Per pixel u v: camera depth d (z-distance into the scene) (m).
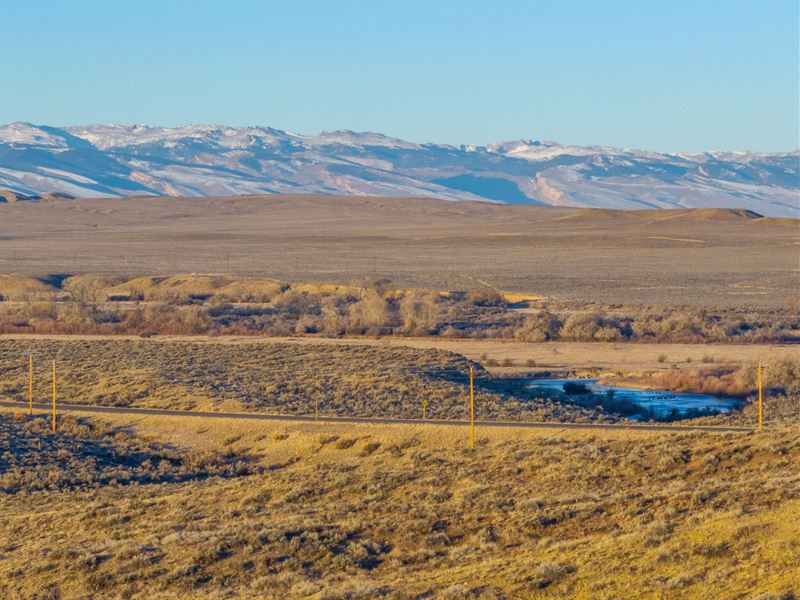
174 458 63.03
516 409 73.88
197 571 37.72
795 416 68.75
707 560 30.78
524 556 34.75
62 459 62.41
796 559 29.23
